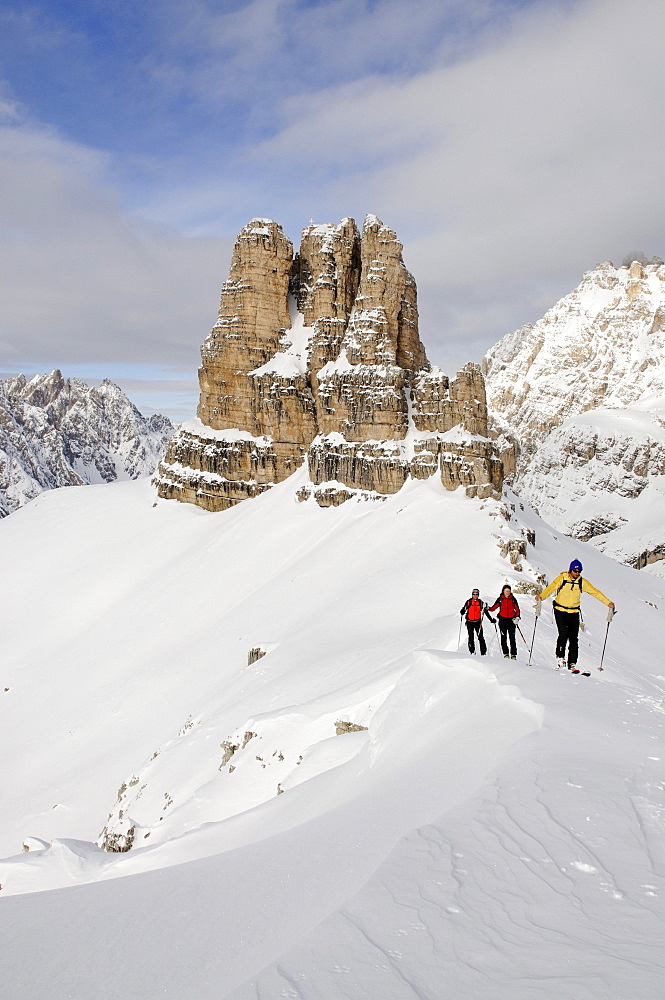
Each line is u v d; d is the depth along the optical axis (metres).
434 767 13.66
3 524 125.25
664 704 15.26
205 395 111.62
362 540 73.31
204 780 34.28
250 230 106.31
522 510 90.00
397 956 6.28
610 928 6.41
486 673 17.98
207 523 102.88
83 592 93.69
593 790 9.71
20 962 8.70
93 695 68.50
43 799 51.59
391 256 92.69
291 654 49.06
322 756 25.14
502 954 6.13
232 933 8.35
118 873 21.61
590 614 53.94
